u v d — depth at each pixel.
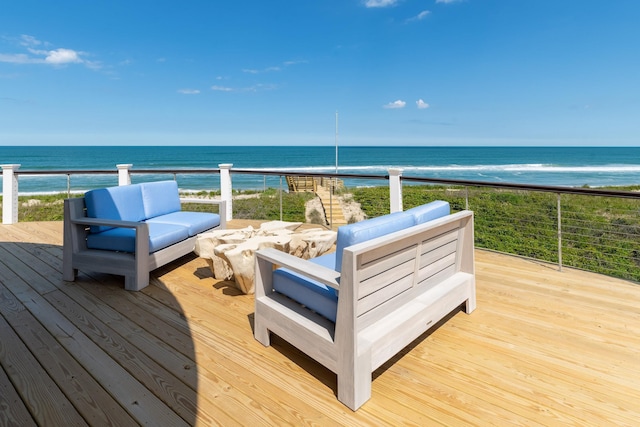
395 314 1.51
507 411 1.23
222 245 2.42
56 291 2.41
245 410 1.23
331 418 1.20
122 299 2.28
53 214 5.76
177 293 2.40
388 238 1.31
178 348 1.66
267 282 1.74
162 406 1.25
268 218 6.16
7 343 1.69
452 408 1.25
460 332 1.84
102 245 2.59
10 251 3.46
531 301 2.24
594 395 1.32
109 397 1.29
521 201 5.97
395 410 1.24
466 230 2.04
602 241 4.97
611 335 1.79
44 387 1.35
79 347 1.66
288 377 1.44
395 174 3.78
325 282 1.29
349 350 1.22
